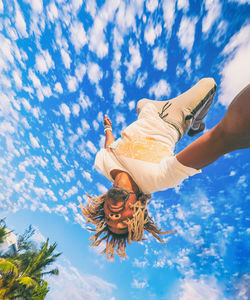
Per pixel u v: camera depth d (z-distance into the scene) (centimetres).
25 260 1117
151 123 184
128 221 154
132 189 158
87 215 179
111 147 188
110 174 179
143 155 160
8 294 921
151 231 175
